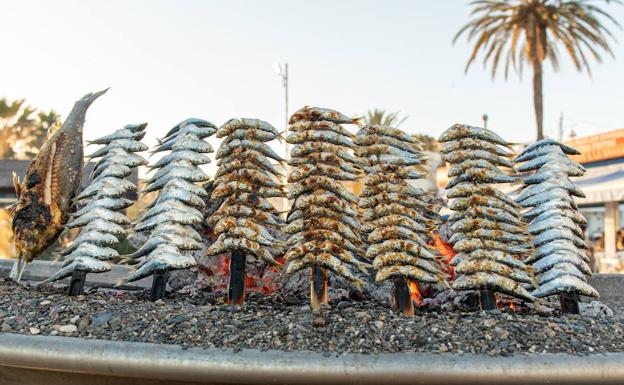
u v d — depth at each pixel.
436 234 4.70
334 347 2.93
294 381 2.74
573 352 2.90
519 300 4.21
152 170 4.22
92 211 4.02
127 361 2.83
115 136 4.30
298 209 3.75
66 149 4.43
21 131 35.66
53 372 3.04
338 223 3.70
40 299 3.65
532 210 3.97
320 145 3.80
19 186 4.56
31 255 4.38
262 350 2.86
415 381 2.72
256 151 3.93
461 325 3.19
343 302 4.06
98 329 3.16
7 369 3.11
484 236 3.68
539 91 25.00
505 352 2.87
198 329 3.11
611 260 16.95
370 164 3.89
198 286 4.51
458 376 2.71
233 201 3.86
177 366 2.80
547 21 24.66
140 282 5.19
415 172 3.91
